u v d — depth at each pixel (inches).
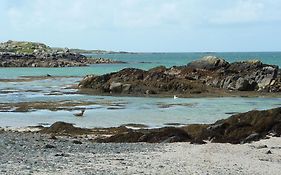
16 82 3759.8
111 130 1460.4
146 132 1337.4
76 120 1722.4
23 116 1835.6
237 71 3240.7
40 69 6053.2
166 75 3061.0
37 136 1269.7
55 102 2310.5
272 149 1068.5
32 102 2300.7
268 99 2485.2
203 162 868.0
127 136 1252.5
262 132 1261.1
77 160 825.5
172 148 1063.6
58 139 1226.0
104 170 718.5
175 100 2444.6
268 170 806.5
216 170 780.0
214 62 3378.4
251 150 1043.3
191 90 2783.0
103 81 3122.5
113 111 1982.0
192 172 746.2
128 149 1035.9
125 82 2918.3
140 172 718.5
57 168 709.9
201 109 2052.2
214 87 2979.8
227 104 2253.9
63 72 5290.4
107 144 1134.4
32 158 813.2
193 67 3452.3
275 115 1298.0
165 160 878.4
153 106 2171.5
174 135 1251.8
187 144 1146.7
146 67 6181.1
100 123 1647.4
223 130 1280.8
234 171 779.4
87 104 2240.4
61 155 882.1
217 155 964.0
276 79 2925.7
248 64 3289.9
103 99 2491.4
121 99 2496.3
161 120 1720.0
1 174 628.1
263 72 2999.5
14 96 2620.6
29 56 7657.5
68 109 2047.2
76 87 3186.5
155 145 1122.7
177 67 3494.1
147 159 884.0
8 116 1835.6
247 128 1262.3
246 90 2881.4
